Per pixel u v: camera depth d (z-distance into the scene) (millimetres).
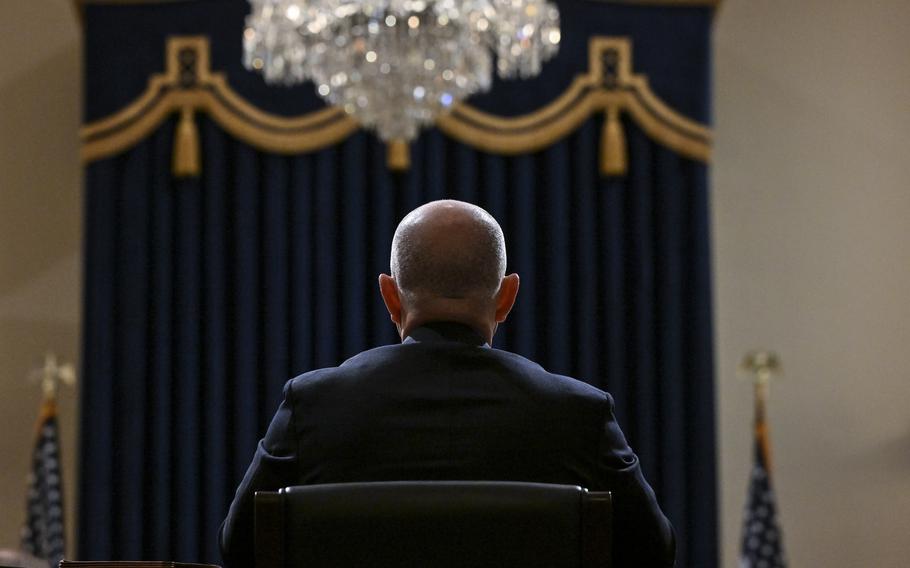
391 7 7711
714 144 11453
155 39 10727
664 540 3467
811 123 11484
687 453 10516
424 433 3367
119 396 10469
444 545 3092
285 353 10570
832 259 11391
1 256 11086
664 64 10820
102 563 3414
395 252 3693
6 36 11297
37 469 10305
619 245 10703
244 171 10664
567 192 10758
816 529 11133
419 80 7773
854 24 11516
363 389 3426
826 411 11242
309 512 3090
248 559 3492
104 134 10617
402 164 10617
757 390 10656
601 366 10648
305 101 10727
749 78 11547
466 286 3621
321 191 10688
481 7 7805
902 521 11141
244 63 10711
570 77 10773
